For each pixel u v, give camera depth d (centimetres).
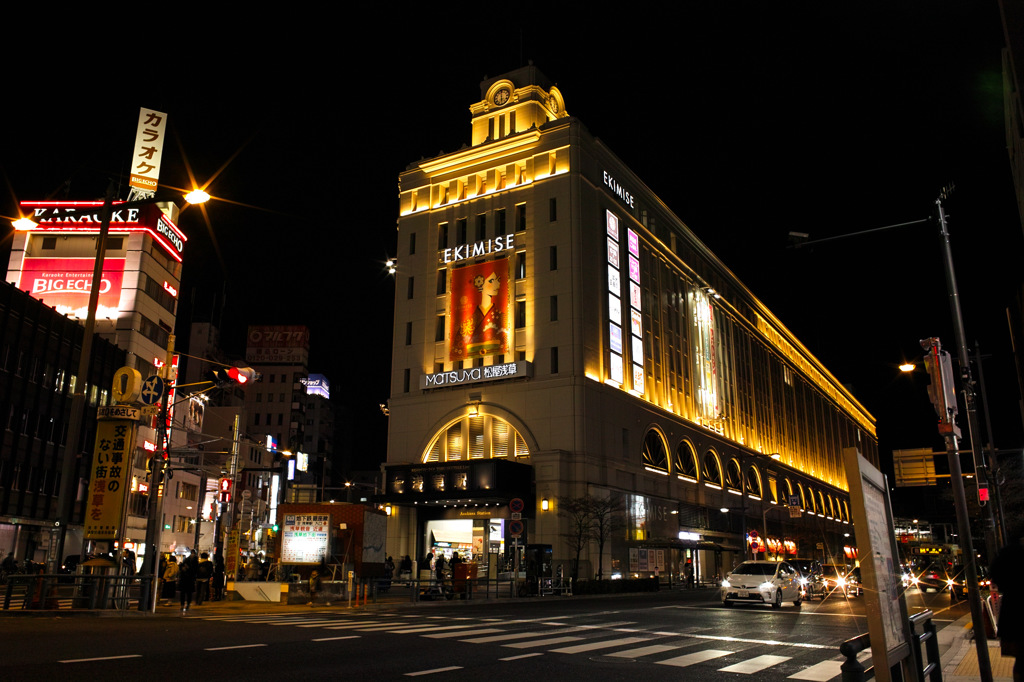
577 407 4712
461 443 5094
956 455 1012
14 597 2480
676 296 6450
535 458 4703
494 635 1603
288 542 2786
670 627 1914
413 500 4647
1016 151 3403
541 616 2208
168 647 1250
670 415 5844
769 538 7344
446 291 5494
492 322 5166
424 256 5653
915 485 2906
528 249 5184
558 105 5991
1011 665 1276
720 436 6719
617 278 5444
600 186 5431
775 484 7956
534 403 4850
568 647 1421
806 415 9706
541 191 5256
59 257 5597
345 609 2392
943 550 9556
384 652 1261
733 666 1234
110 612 1997
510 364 4962
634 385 5394
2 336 4122
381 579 2747
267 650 1244
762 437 7988
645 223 6131
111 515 2177
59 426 4622
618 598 3650
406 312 5606
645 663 1236
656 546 5172
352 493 5303
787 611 2686
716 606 2916
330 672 1028
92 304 2022
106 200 2088
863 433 12781
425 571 4391
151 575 2139
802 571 3797
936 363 1076
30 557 4388
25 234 5644
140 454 5338
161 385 2308
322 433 12769
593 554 4578
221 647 1267
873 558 512
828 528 9581
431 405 5250
